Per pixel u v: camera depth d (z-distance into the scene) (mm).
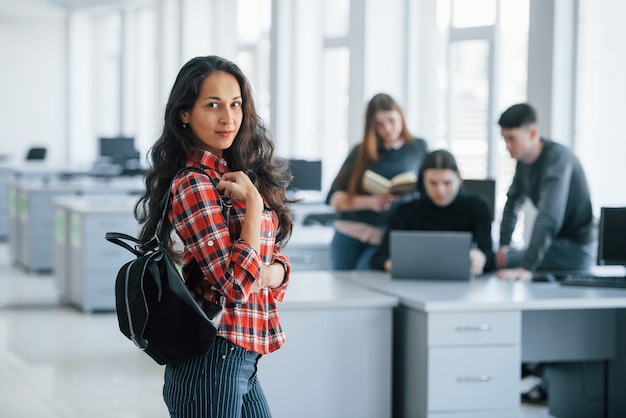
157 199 2512
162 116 2566
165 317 2352
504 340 4324
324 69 11094
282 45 11289
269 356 4293
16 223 11898
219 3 13641
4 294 9766
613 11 6801
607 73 6852
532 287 4777
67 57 18688
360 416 4414
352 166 6129
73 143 18750
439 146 9180
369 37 9211
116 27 17719
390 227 5371
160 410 5492
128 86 16891
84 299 8688
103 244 8695
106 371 6453
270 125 11367
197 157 2498
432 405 4281
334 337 4363
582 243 5379
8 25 18516
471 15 8703
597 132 6914
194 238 2391
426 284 4867
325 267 6516
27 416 5359
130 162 15125
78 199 9969
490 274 5270
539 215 5184
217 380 2430
